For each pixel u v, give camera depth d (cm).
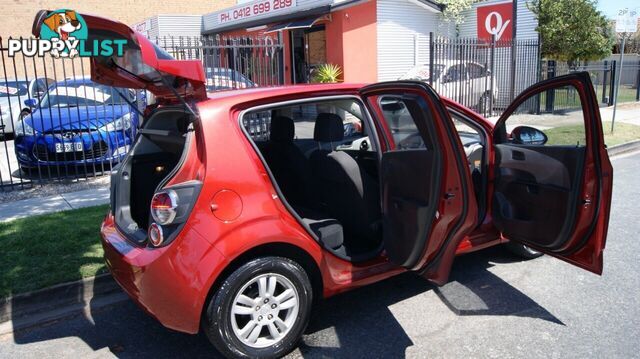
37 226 548
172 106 347
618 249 488
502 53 1495
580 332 341
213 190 290
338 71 1550
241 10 1952
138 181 385
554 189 352
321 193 391
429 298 396
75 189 771
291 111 411
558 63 1616
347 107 454
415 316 369
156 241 289
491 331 346
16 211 648
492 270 445
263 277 304
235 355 301
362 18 1531
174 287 284
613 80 1716
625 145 1026
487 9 1647
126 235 330
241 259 301
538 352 319
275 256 309
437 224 297
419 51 1645
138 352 336
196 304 283
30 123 812
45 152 799
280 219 308
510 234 391
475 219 307
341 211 379
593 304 380
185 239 284
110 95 945
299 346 334
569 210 340
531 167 370
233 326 298
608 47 1575
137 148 389
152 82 340
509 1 1586
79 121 792
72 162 816
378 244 373
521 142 400
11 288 393
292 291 315
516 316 365
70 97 927
